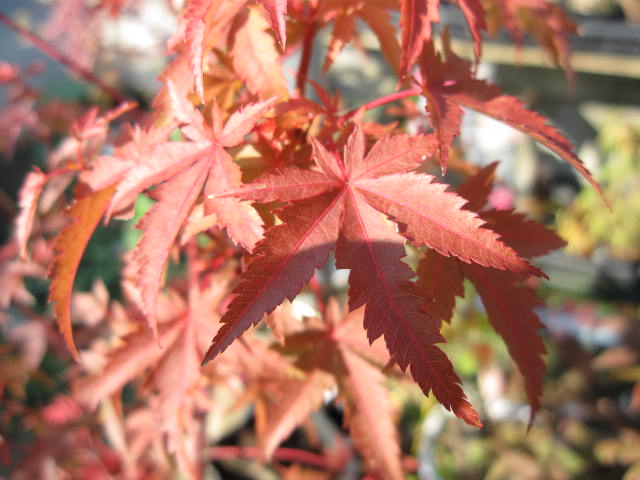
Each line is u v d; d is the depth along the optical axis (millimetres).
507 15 163
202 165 103
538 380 110
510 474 325
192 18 98
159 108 117
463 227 89
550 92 460
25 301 231
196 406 184
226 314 82
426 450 342
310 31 135
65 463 213
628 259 471
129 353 140
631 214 478
